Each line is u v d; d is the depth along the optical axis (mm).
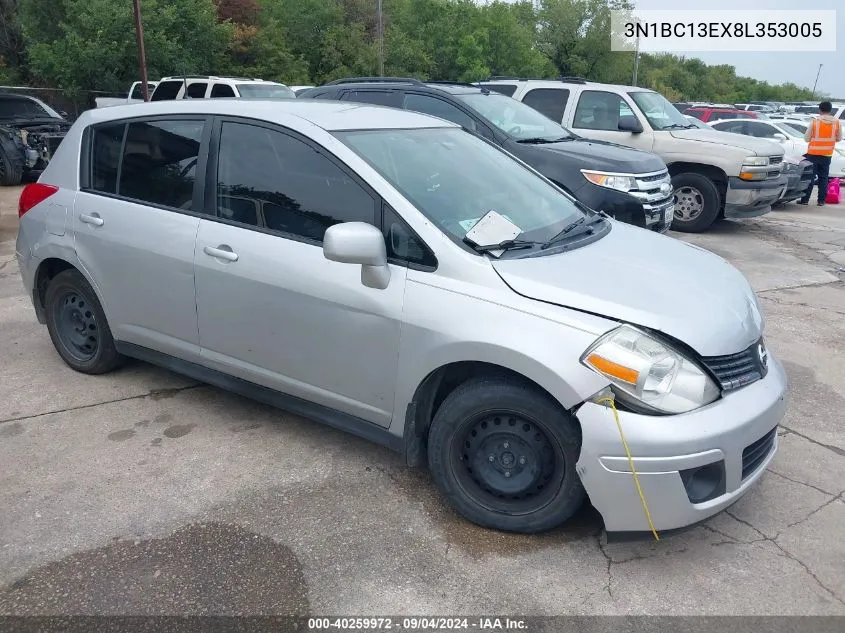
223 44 26406
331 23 38875
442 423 3125
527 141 7770
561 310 2887
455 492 3166
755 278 7871
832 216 12789
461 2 43000
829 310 6648
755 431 2869
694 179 10328
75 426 4051
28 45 27312
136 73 23312
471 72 41156
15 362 4941
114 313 4293
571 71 51750
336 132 3543
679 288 3123
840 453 3910
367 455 3783
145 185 4094
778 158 10312
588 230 3781
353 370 3355
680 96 75312
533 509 3037
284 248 3484
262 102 3938
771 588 2818
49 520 3184
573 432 2867
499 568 2914
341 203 3389
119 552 2973
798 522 3258
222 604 2689
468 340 2947
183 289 3861
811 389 4793
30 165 13508
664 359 2768
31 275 4676
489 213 3301
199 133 3900
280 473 3596
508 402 2955
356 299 3244
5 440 3885
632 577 2873
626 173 7363
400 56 38719
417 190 3396
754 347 3100
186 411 4254
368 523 3195
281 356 3590
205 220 3787
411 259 3191
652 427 2693
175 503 3324
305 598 2727
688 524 2803
